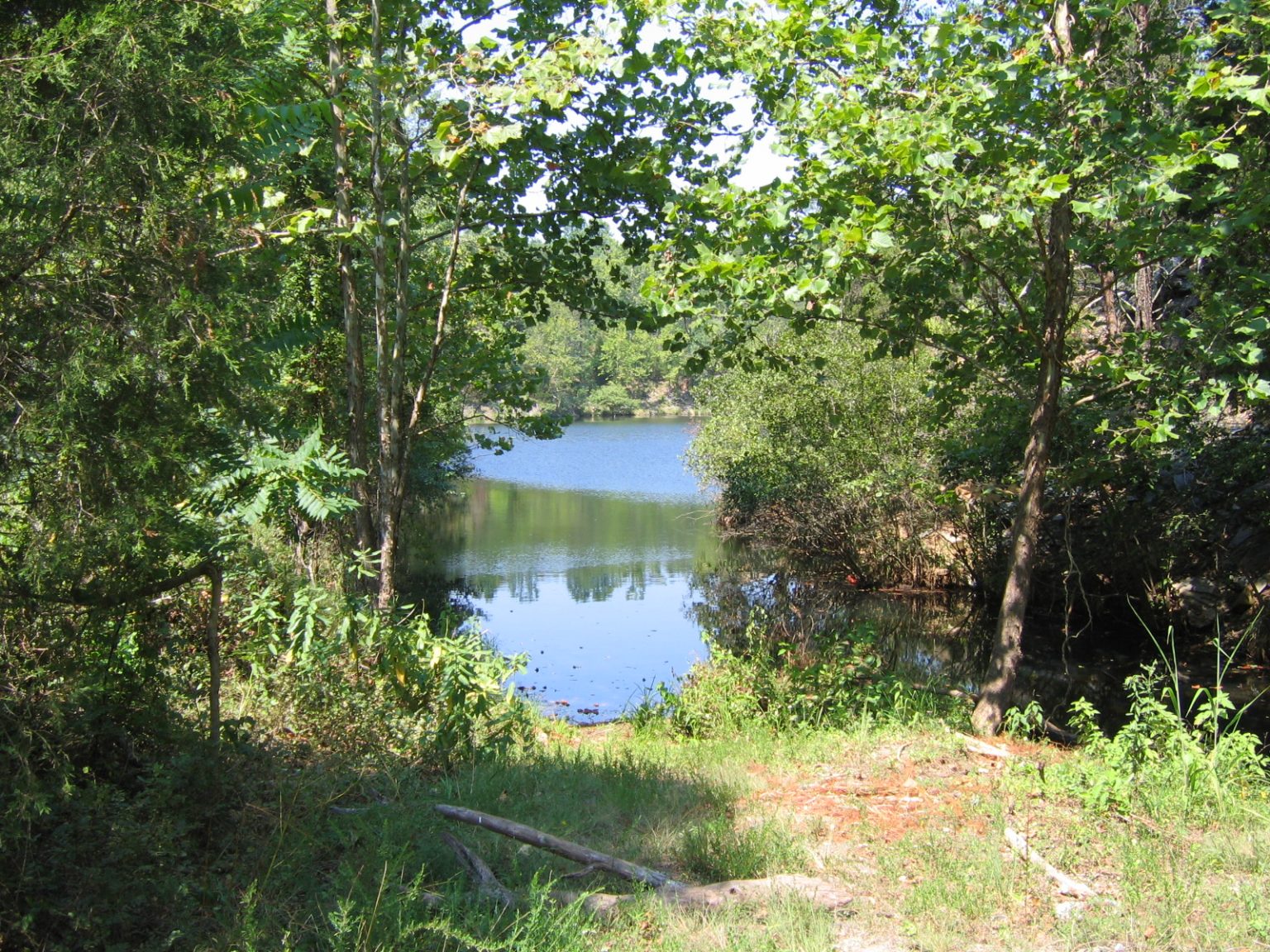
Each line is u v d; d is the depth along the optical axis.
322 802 4.50
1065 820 5.43
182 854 3.74
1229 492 13.66
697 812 5.76
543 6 9.42
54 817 3.46
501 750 6.71
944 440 13.64
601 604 17.19
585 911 4.15
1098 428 8.05
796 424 19.67
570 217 9.84
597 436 56.88
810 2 7.54
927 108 7.62
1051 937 4.03
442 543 23.84
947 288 8.96
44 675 3.76
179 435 3.60
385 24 9.30
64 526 3.40
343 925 3.40
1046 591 15.95
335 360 11.94
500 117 8.48
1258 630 12.77
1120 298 17.69
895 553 18.56
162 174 3.49
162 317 3.45
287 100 6.21
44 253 3.37
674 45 8.34
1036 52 7.38
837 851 5.04
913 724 8.24
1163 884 4.38
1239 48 8.52
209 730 4.77
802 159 8.01
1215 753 5.95
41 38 3.32
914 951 3.91
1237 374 7.71
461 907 4.02
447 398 12.02
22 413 3.29
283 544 8.63
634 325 9.99
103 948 3.36
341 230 8.12
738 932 3.96
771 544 22.45
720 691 9.50
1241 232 7.99
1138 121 7.11
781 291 7.67
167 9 3.56
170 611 5.00
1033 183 6.80
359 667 6.57
